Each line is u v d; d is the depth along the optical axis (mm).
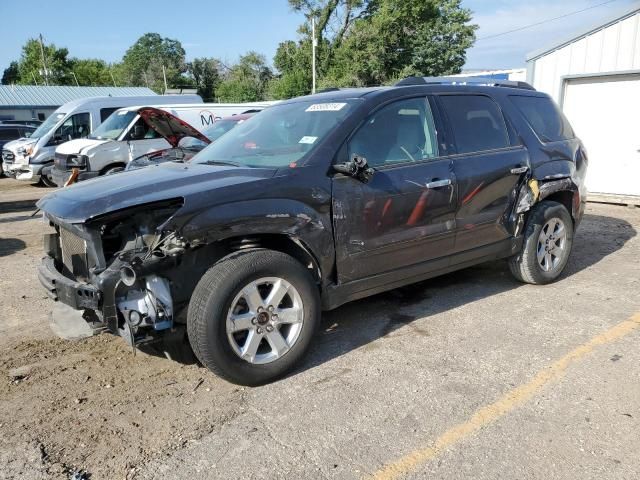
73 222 3178
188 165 4102
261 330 3385
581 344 3928
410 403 3211
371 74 41188
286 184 3484
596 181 10406
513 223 4824
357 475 2598
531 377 3473
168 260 3137
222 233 3213
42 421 3117
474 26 43156
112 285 3102
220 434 2961
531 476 2547
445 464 2654
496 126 4789
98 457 2783
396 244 3990
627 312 4516
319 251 3607
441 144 4320
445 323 4402
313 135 3887
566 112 10688
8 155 15570
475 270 5848
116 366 3785
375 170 3869
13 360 3902
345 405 3211
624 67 9664
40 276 3604
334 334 4254
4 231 8688
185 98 15414
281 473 2629
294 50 48188
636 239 7102
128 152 11219
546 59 10758
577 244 6910
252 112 11125
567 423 2957
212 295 3158
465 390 3338
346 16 44250
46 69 71562
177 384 3520
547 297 4949
